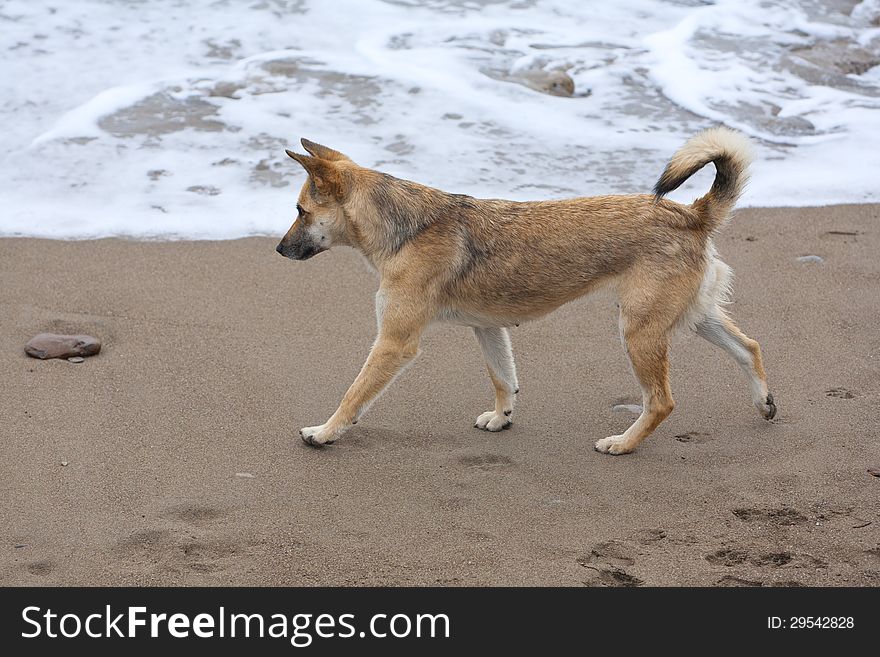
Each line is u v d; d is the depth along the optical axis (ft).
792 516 14.61
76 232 24.59
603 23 39.55
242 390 18.26
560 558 13.62
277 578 13.14
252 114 30.81
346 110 31.35
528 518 14.66
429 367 19.57
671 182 15.94
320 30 37.11
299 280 22.77
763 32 39.04
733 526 14.39
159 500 14.84
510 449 16.78
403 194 16.67
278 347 19.86
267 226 25.30
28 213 25.40
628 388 18.81
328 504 14.96
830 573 13.21
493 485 15.61
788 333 20.51
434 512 14.80
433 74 33.73
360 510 14.82
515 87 33.32
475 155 28.94
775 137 31.12
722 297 16.90
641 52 36.70
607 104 32.78
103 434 16.57
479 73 34.27
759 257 23.89
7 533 13.87
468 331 20.97
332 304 21.77
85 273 22.54
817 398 18.11
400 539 14.07
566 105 32.55
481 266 16.47
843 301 21.74
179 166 28.07
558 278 16.40
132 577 13.06
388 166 28.09
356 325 20.94
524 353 20.02
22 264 22.80
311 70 33.86
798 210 26.50
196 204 26.27
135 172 27.68
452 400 18.44
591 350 20.13
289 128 30.12
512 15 39.83
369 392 16.57
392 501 15.10
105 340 19.83
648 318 16.08
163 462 15.89
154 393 17.94
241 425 17.16
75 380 18.20
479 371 19.48
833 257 23.82
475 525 14.46
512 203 16.88
